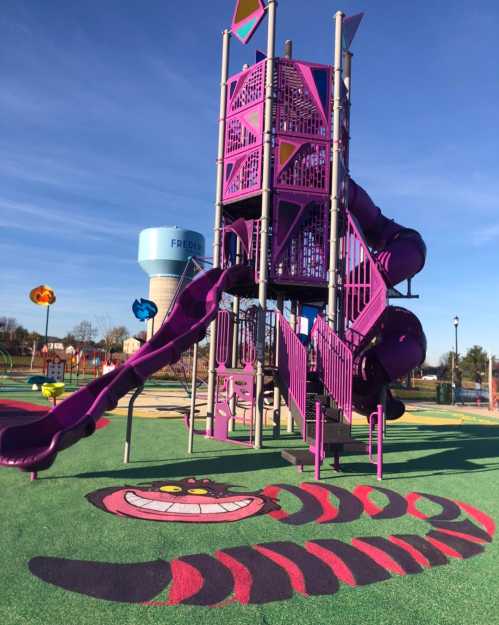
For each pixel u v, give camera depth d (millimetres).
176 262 55688
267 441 12320
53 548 4934
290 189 12289
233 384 12125
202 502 6750
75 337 76000
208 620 3654
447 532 5895
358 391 14336
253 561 4809
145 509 6332
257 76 12719
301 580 4426
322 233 12602
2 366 52625
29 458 7043
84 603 3844
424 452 11797
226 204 13438
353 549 5230
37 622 3523
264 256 11992
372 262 12312
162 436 12461
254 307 13656
